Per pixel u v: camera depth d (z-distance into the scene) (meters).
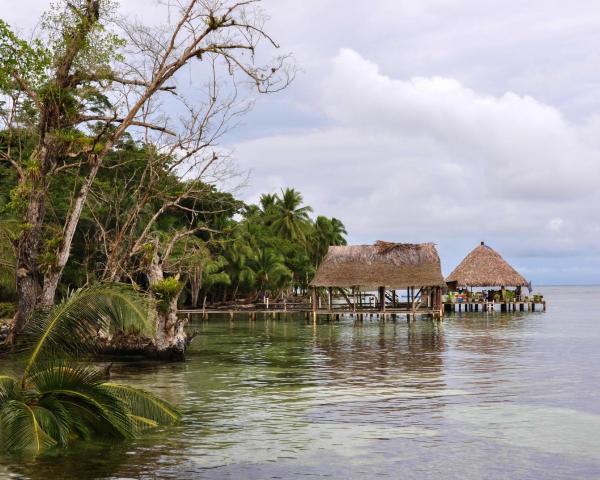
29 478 11.40
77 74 29.47
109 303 14.02
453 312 81.44
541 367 27.53
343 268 59.50
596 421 16.36
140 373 25.92
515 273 79.38
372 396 20.11
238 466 12.34
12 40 26.81
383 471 12.11
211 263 62.41
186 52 29.00
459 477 11.79
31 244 27.77
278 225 92.06
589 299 173.12
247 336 46.47
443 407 18.25
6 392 13.53
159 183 37.91
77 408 14.05
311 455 13.16
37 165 28.09
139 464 12.35
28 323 14.23
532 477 11.80
